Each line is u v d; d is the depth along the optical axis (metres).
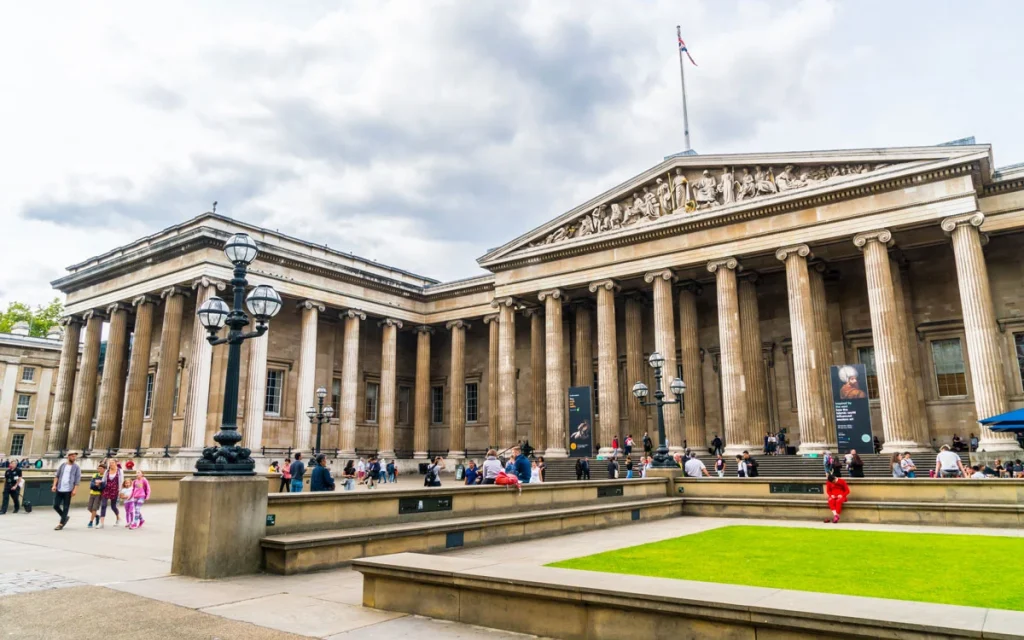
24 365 83.50
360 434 65.25
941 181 39.25
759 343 47.88
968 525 23.95
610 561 15.36
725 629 7.68
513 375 55.28
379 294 62.81
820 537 20.59
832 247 44.09
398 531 16.12
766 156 45.00
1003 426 30.69
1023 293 44.16
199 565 13.32
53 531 21.92
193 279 50.59
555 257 53.97
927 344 47.12
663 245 48.75
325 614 10.38
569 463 48.66
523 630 9.27
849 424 38.72
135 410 53.59
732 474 42.00
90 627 9.49
